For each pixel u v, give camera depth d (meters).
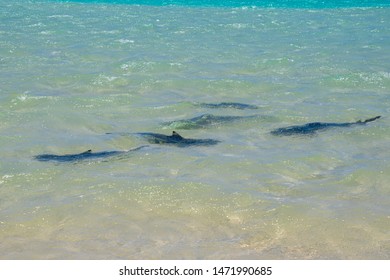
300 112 14.40
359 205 9.34
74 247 8.15
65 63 18.89
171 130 13.16
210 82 16.77
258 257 7.93
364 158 11.40
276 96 15.84
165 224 8.79
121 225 8.75
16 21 25.83
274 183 10.17
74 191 9.73
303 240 8.41
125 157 11.27
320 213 9.05
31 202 9.37
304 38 23.19
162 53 20.28
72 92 15.97
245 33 24.06
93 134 12.84
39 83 16.61
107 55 19.94
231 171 10.66
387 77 17.34
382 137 12.59
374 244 8.29
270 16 28.44
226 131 13.09
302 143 12.25
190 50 20.83
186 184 9.88
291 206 9.23
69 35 22.98
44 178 10.27
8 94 15.25
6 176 10.29
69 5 31.31
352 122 13.65
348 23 26.66
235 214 9.08
